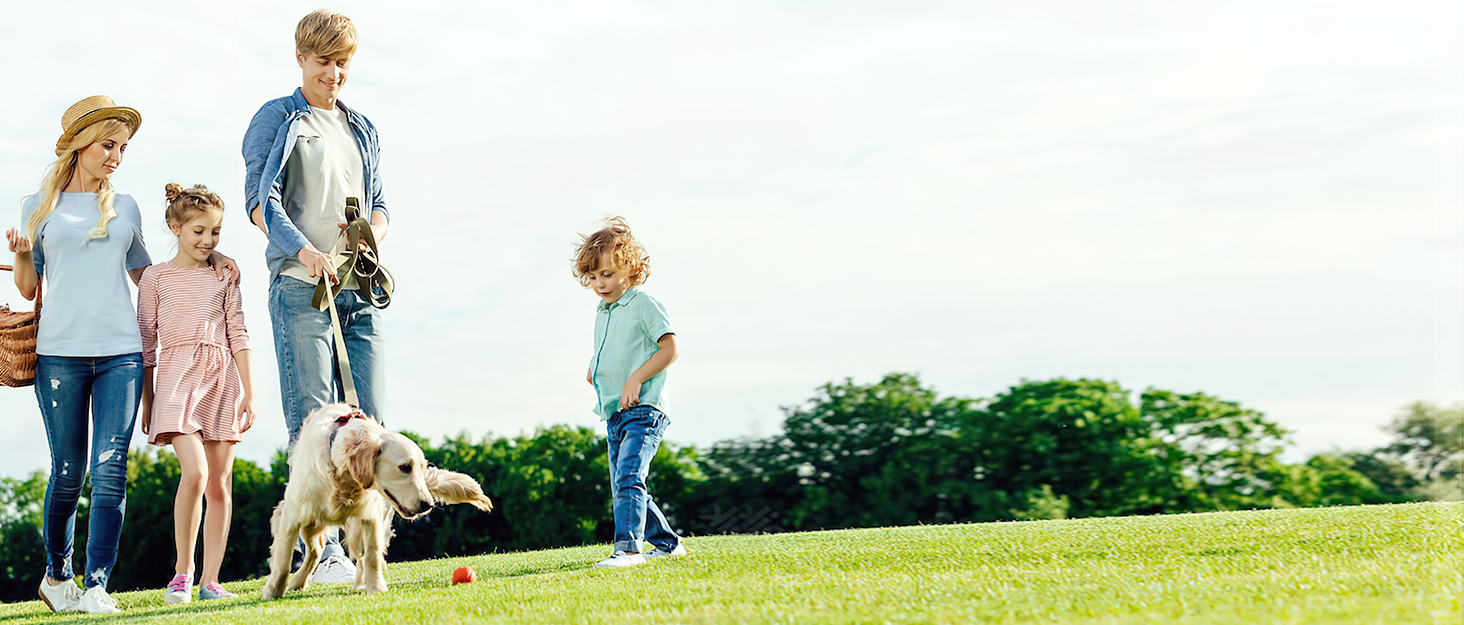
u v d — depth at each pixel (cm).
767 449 1889
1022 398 1944
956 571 345
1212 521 508
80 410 451
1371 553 335
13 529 1833
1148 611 243
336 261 498
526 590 348
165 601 454
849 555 434
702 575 371
